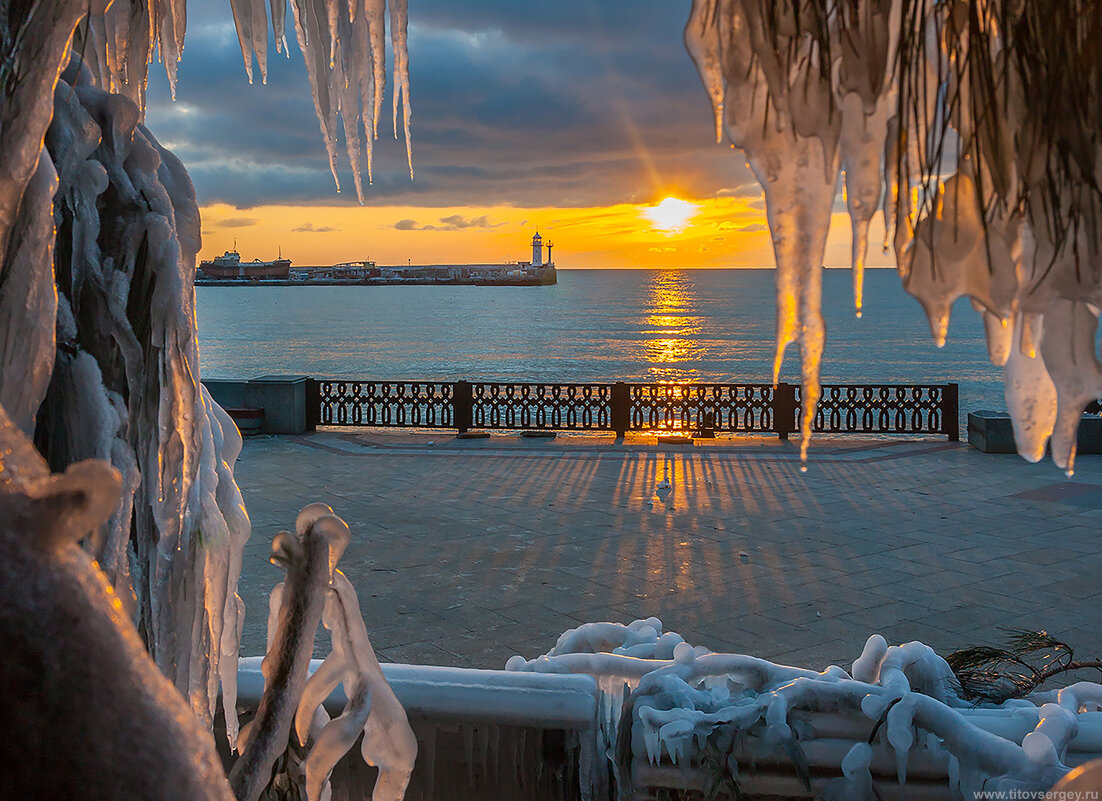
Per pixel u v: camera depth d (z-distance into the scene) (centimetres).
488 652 703
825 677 359
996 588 845
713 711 332
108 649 42
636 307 17500
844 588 849
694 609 795
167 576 190
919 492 1256
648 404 1752
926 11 136
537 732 318
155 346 183
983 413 1578
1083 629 737
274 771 209
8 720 38
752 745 313
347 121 255
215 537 207
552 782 319
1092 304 139
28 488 43
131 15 212
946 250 139
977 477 1352
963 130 140
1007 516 1116
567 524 1092
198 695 205
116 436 176
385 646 716
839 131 137
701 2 140
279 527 1076
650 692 343
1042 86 137
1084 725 320
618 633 450
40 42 146
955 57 140
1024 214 139
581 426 1767
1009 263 139
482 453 1571
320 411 1831
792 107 137
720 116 142
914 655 375
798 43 136
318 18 254
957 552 964
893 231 141
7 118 144
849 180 140
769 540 1019
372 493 1262
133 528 183
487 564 930
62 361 171
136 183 187
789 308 145
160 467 185
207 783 44
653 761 322
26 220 148
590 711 317
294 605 171
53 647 40
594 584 866
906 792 306
